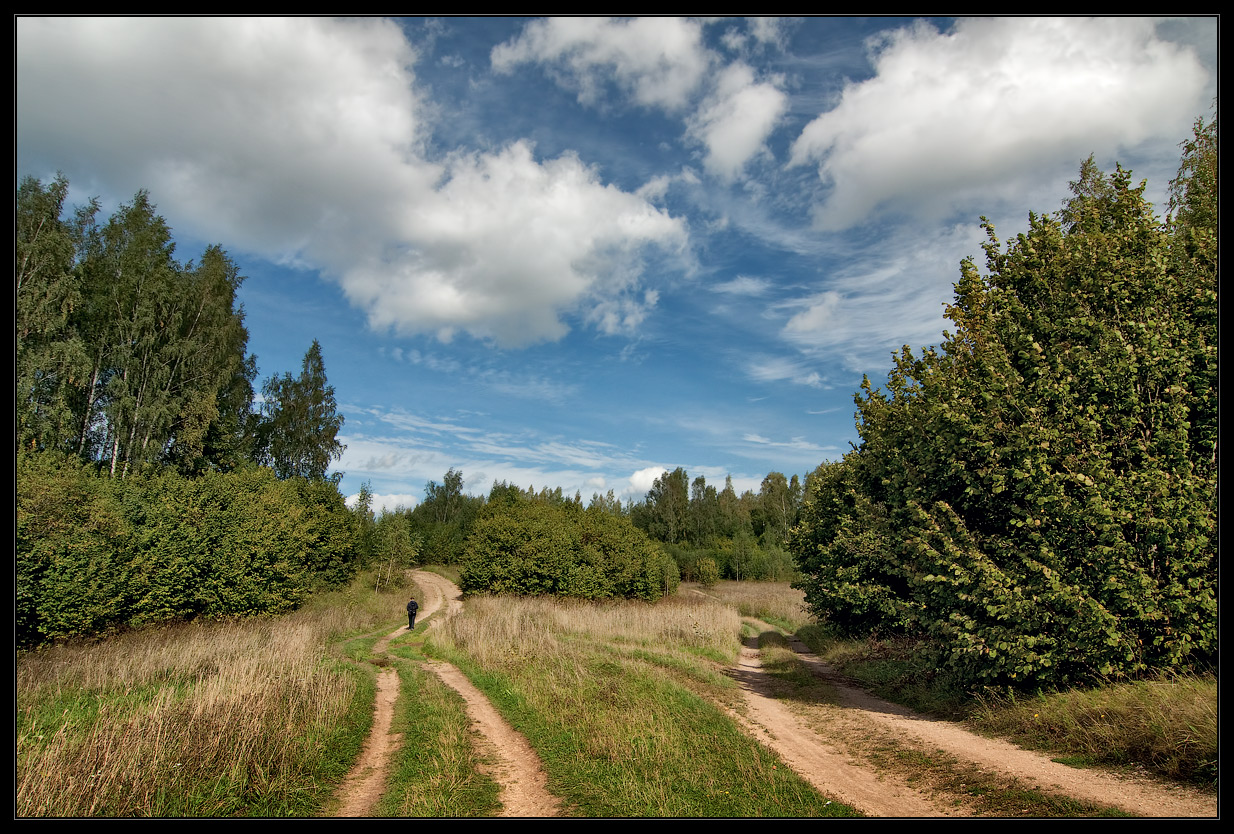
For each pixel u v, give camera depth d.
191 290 35.56
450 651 21.11
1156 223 11.46
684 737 10.07
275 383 50.03
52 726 10.03
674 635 24.14
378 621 32.12
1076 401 10.53
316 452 49.88
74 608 20.45
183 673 14.95
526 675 15.91
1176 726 7.15
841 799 7.44
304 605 32.41
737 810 7.04
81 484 22.61
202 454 36.78
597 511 57.81
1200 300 10.15
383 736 11.19
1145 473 9.23
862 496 18.61
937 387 13.10
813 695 14.47
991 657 10.40
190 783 7.76
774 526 89.44
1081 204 15.91
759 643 26.86
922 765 8.57
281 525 31.00
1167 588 8.83
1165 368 9.65
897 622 16.20
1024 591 10.12
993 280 15.50
